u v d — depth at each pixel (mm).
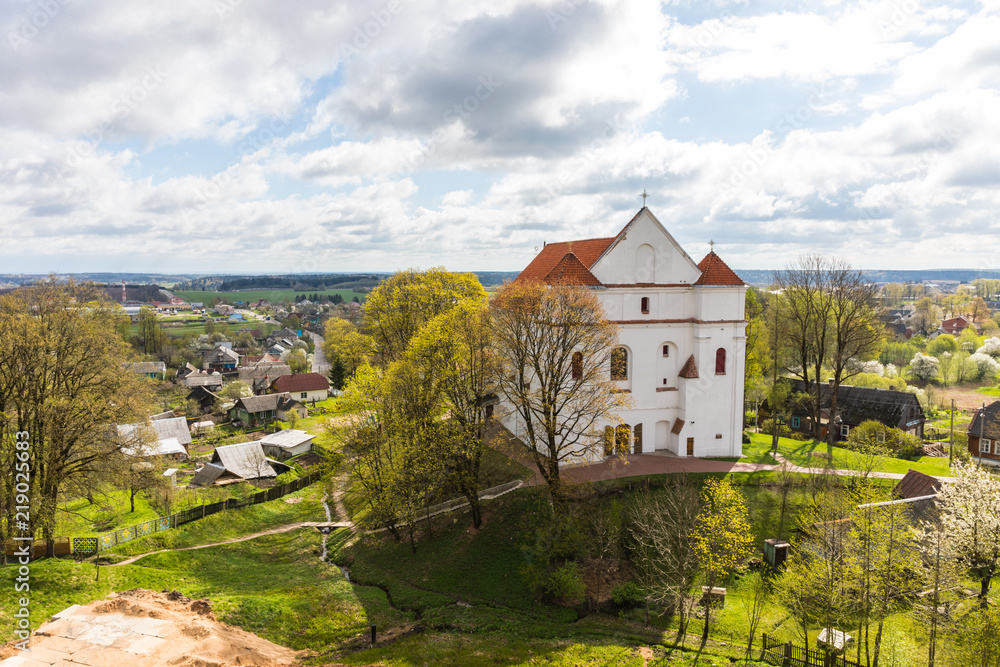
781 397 73125
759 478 47094
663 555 36938
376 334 67688
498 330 45188
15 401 37875
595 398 44812
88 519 51812
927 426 85562
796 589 31844
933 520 37219
